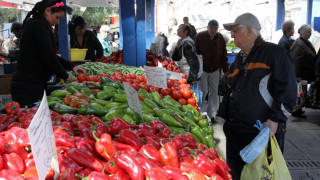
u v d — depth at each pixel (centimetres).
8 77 506
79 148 166
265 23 1450
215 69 671
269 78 280
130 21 565
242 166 324
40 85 367
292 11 1450
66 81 446
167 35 1178
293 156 509
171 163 162
